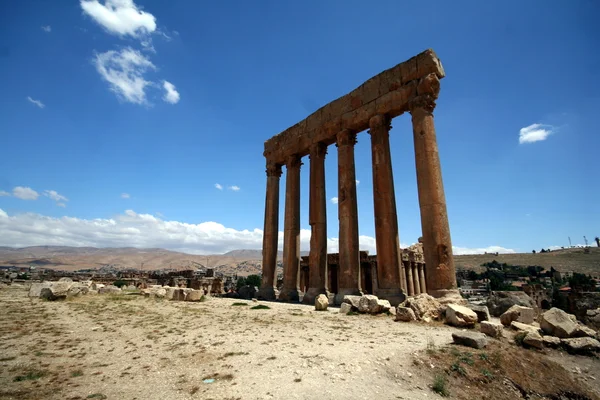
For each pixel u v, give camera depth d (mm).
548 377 8969
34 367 7602
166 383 6621
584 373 9547
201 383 6562
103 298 23156
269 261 30906
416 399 6422
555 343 10859
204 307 19391
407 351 8820
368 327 12680
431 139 20141
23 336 10688
